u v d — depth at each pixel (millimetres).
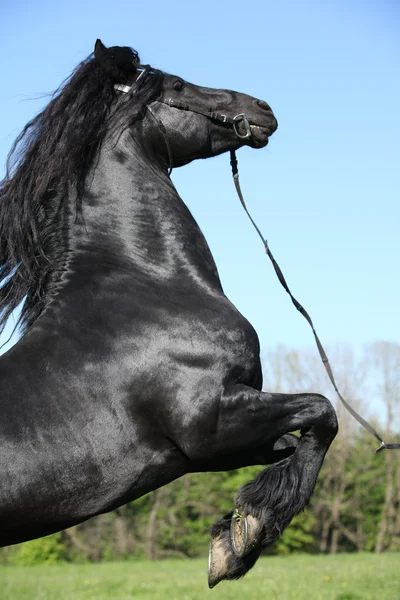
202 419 3537
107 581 14578
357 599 9680
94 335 3576
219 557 3764
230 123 4281
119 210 3859
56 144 3852
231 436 3576
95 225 3838
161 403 3557
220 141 4344
